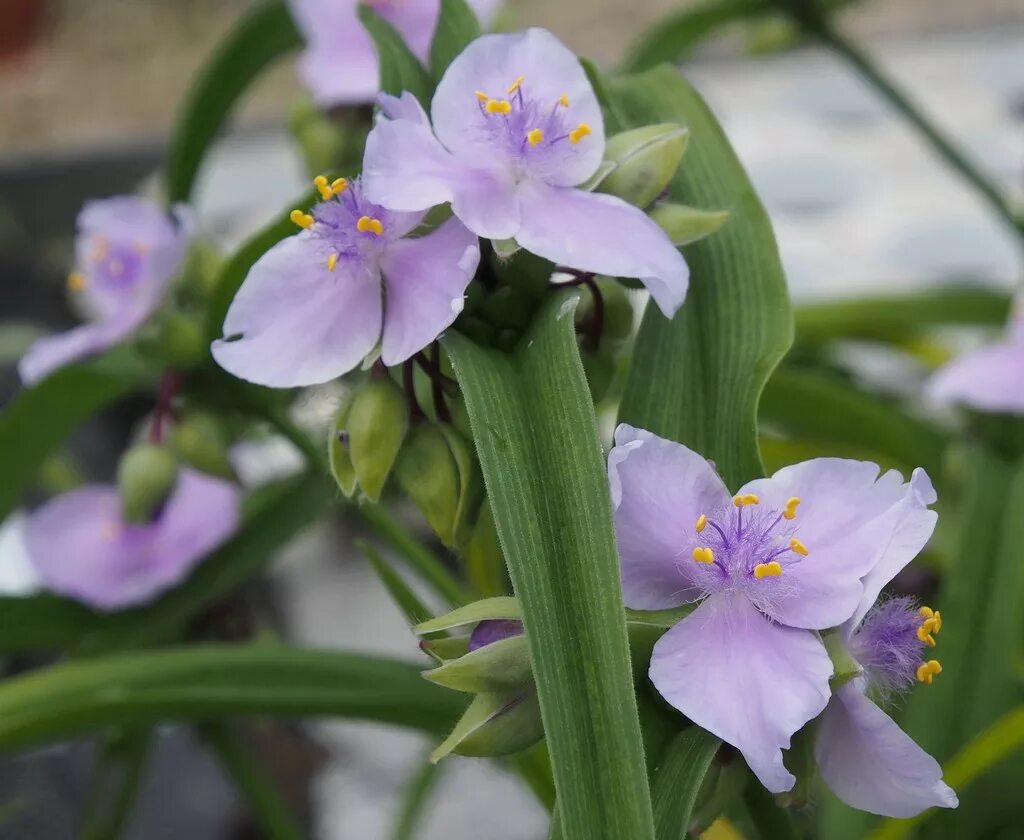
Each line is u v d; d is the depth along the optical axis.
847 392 0.47
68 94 1.10
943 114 0.96
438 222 0.36
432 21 0.44
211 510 0.45
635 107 0.39
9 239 0.94
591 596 0.33
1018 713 0.38
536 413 0.34
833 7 0.53
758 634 0.34
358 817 0.66
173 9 1.23
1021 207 0.79
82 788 0.61
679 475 0.35
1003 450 0.46
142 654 0.41
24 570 0.60
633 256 0.35
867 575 0.34
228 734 0.47
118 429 0.81
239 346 0.35
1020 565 0.43
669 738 0.34
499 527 0.33
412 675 0.41
